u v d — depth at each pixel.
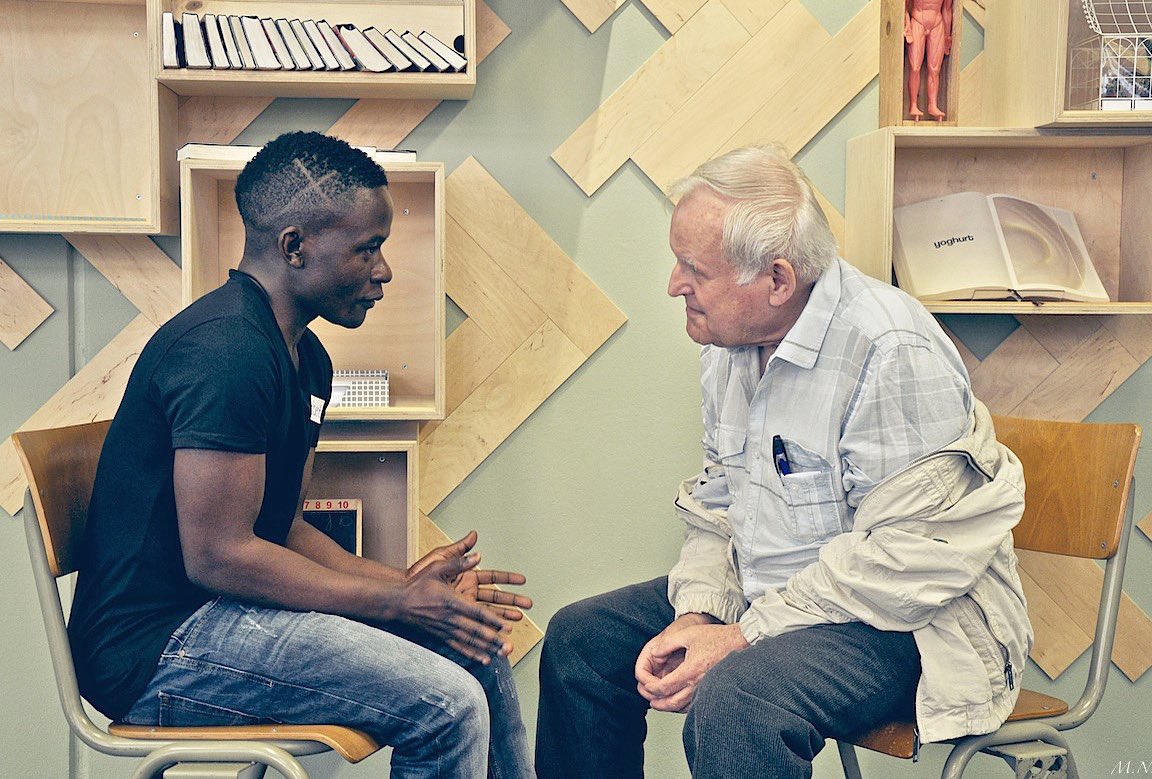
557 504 2.14
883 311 1.54
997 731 1.48
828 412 1.54
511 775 1.60
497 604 1.66
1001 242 2.00
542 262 2.09
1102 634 1.62
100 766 2.09
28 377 2.02
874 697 1.44
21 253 2.01
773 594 1.55
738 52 2.09
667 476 2.15
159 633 1.39
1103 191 2.14
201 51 1.85
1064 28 1.84
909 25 2.00
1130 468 1.62
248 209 1.50
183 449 1.34
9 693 2.07
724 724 1.37
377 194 1.54
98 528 1.43
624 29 2.08
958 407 1.51
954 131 1.94
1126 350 2.17
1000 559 1.50
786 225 1.51
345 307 1.56
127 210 1.99
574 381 2.12
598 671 1.74
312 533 1.67
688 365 2.13
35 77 1.97
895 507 1.48
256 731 1.36
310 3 1.98
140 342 2.03
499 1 2.06
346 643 1.38
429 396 2.08
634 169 2.10
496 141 2.07
